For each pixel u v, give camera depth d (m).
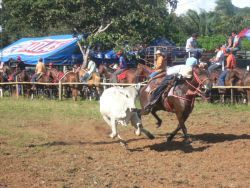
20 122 17.69
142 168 10.49
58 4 32.19
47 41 39.62
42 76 28.45
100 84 24.81
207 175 9.89
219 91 21.92
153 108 13.65
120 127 15.91
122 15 31.77
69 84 25.86
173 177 9.73
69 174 10.00
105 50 34.38
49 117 18.95
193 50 24.19
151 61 30.88
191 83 12.54
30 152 12.27
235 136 14.21
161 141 13.61
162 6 32.84
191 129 15.67
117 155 11.86
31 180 9.59
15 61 36.62
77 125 16.91
